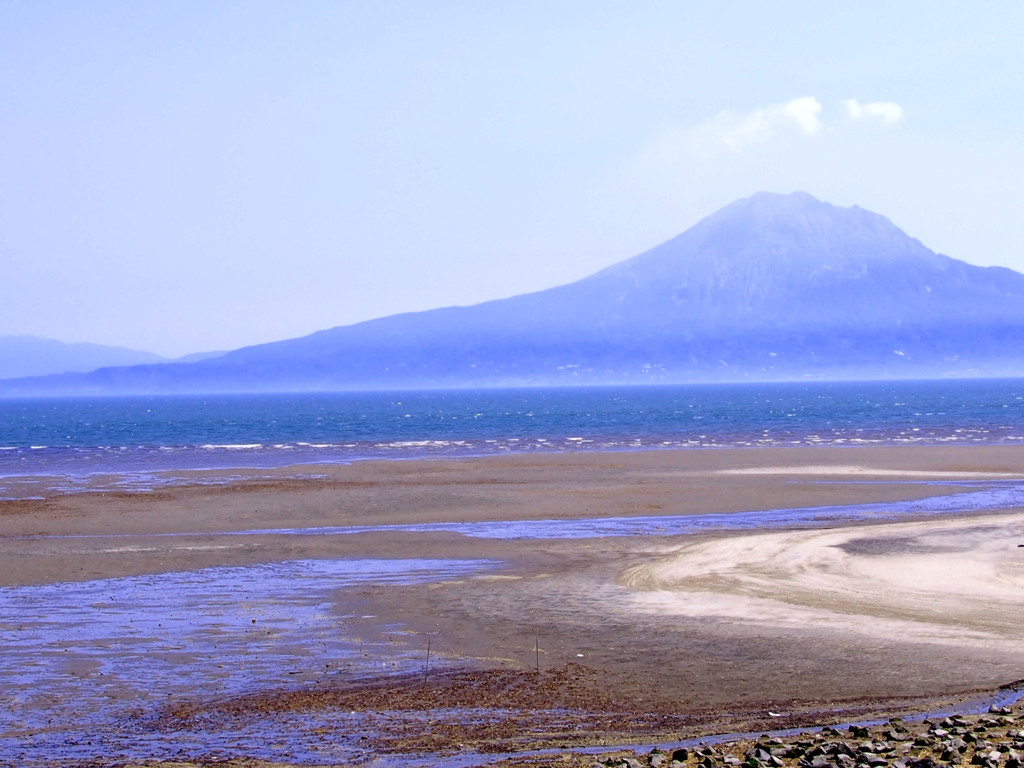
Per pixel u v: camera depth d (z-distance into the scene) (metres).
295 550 36.38
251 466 75.62
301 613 26.09
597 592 28.36
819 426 122.69
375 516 46.06
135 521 44.62
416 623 24.89
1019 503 48.44
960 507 47.31
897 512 45.75
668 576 30.52
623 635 23.50
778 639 22.91
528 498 51.56
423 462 74.50
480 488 55.94
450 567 32.88
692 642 22.77
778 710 17.69
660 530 41.16
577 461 73.81
